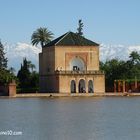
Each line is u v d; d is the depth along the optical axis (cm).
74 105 13725
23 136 7662
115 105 13775
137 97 18188
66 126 8738
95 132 8044
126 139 7406
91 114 10919
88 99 16862
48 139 7431
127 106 13400
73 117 10262
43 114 10944
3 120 9694
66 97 18300
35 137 7588
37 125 8875
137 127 8581
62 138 7512
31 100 16250
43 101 15600
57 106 13312
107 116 10481
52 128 8469
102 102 15138
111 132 8031
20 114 10969
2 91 19675
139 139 7406
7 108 12706
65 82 19900
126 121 9488
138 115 10706
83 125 8869
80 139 7438
